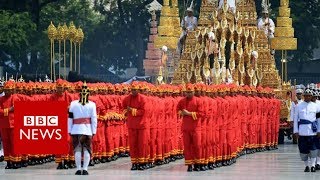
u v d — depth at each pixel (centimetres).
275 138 6400
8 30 9162
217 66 6253
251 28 6650
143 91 4859
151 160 4972
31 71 9831
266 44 6681
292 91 6850
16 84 4978
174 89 5328
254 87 6188
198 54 6412
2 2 9600
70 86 4897
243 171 4819
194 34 6494
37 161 5169
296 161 5431
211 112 4884
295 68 10625
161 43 6900
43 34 9569
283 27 6906
